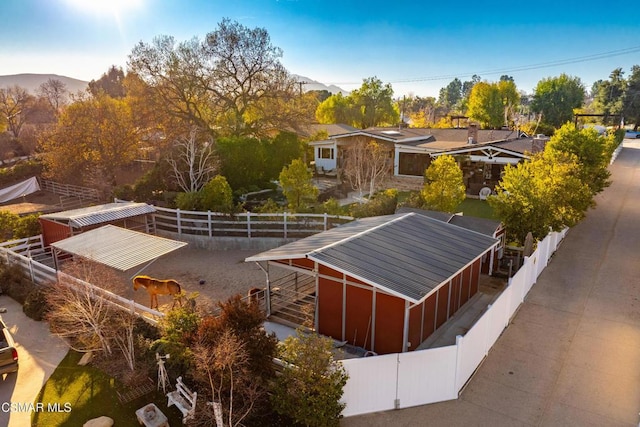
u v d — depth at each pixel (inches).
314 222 846.5
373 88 2591.0
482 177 1216.8
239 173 1160.8
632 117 3184.1
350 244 503.8
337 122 2566.4
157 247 595.2
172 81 1322.6
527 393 399.5
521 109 3026.6
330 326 494.6
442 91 6481.3
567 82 2583.7
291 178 924.0
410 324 448.5
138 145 1446.9
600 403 383.9
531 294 607.5
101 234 652.1
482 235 614.5
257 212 922.1
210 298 620.4
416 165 1407.5
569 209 730.8
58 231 784.3
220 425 309.1
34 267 641.6
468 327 534.6
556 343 482.6
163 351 412.5
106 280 531.2
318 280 494.6
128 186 1123.3
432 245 543.2
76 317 442.0
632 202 1116.5
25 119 2812.5
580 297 595.5
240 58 1380.4
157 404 376.2
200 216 892.0
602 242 823.7
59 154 1395.2
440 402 390.0
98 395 391.9
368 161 1168.2
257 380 352.5
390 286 415.2
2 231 840.3
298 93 1493.6
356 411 372.5
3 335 465.7
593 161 989.2
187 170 1086.4
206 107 1424.7
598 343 481.1
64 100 3595.0
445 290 526.0
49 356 461.1
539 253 656.4
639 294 600.7
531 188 706.2
